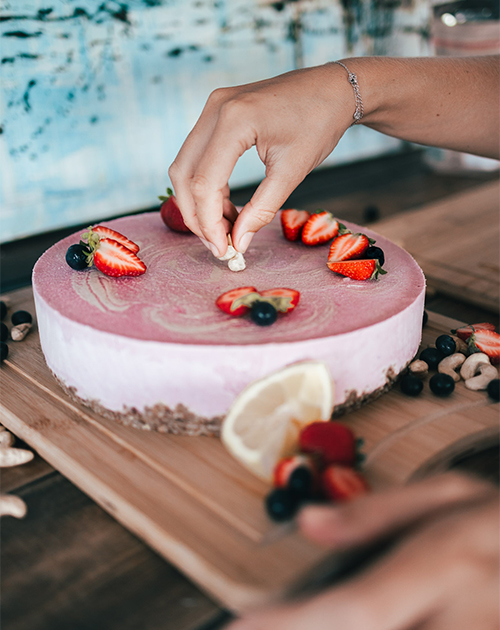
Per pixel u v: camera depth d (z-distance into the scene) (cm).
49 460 48
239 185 93
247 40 88
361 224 87
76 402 50
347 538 36
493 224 82
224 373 45
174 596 39
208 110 51
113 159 81
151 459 45
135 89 81
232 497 43
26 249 77
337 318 48
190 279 53
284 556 39
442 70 60
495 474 46
